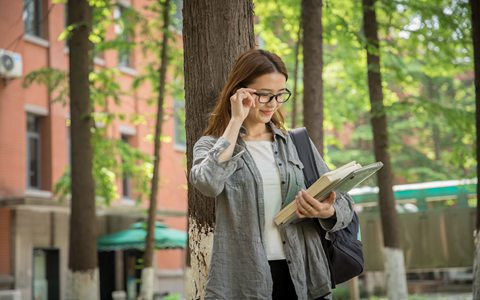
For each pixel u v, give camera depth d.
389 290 12.90
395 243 12.98
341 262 3.16
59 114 20.52
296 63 12.40
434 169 25.80
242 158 3.13
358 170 2.94
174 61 15.80
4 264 18.12
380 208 13.13
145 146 23.86
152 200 14.26
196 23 4.14
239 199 3.06
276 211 3.11
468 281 25.11
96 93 15.02
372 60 13.07
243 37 4.17
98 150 14.99
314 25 10.30
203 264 3.82
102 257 22.45
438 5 13.11
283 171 3.13
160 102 14.45
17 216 18.39
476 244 6.64
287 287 3.11
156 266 23.94
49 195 19.92
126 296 22.59
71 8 12.80
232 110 3.02
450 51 13.60
